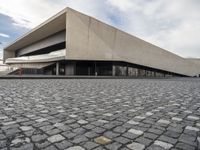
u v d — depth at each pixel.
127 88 8.97
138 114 3.78
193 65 54.56
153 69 41.28
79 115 3.66
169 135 2.56
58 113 3.81
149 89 8.64
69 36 27.34
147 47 38.44
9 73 36.25
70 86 9.60
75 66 30.20
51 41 39.91
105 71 32.31
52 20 30.12
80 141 2.33
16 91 7.23
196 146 2.20
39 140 2.35
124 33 33.81
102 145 2.22
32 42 49.03
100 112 3.94
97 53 29.92
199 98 5.97
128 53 34.34
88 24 29.09
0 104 4.71
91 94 6.68
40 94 6.50
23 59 39.66
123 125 3.01
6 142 2.28
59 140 2.36
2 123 3.08
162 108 4.38
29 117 3.48
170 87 9.89
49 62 32.88
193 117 3.55
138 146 2.19
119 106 4.59
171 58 45.00
